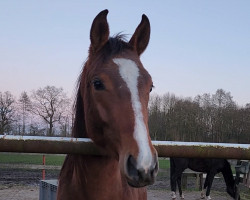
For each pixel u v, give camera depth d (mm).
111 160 2131
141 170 1540
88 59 2199
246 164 7922
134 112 1724
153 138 32062
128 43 2176
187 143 2014
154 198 9078
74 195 2264
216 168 8836
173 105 34219
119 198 2244
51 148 1951
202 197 9359
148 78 1904
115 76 1846
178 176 9016
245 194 9547
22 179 11273
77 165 2209
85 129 2281
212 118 34781
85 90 2104
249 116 34562
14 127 35125
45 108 27578
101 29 2125
